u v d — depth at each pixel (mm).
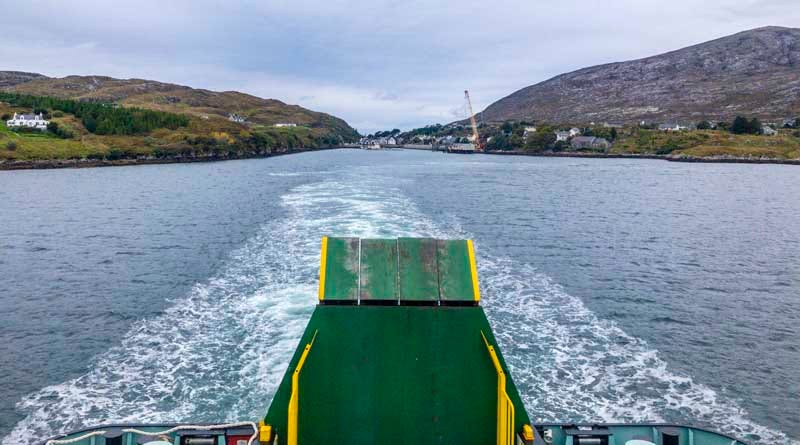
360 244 9219
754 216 65500
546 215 60375
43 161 140750
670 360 22953
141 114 199125
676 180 114312
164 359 20922
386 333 8609
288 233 41969
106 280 34188
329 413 8672
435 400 8695
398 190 75375
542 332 24203
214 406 17359
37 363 22250
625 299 31125
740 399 20172
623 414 17906
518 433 8344
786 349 25125
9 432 16875
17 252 43000
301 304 25344
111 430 10477
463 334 8617
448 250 9195
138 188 89938
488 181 101625
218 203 67250
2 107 181625
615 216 61875
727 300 32250
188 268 35312
